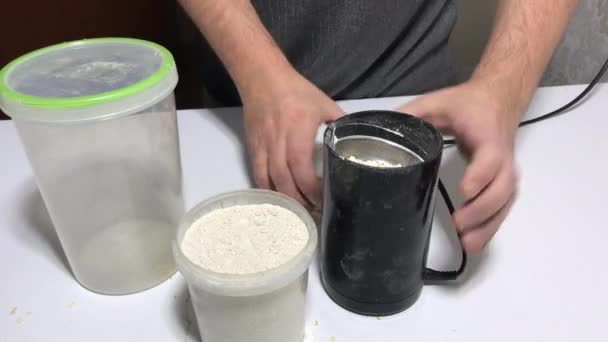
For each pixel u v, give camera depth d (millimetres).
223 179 560
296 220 382
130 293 435
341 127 404
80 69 400
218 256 346
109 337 396
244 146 618
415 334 396
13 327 403
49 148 375
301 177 464
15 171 585
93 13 1104
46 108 334
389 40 766
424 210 364
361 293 399
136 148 398
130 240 418
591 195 538
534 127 658
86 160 385
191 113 692
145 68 394
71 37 1112
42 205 535
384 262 378
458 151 542
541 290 429
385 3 721
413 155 401
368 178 341
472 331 397
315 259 466
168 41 1179
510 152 454
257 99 523
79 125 358
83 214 405
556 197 534
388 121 404
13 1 1037
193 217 379
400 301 405
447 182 544
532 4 586
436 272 417
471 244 420
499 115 473
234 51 558
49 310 418
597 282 436
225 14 568
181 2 614
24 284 443
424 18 776
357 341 392
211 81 850
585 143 626
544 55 572
